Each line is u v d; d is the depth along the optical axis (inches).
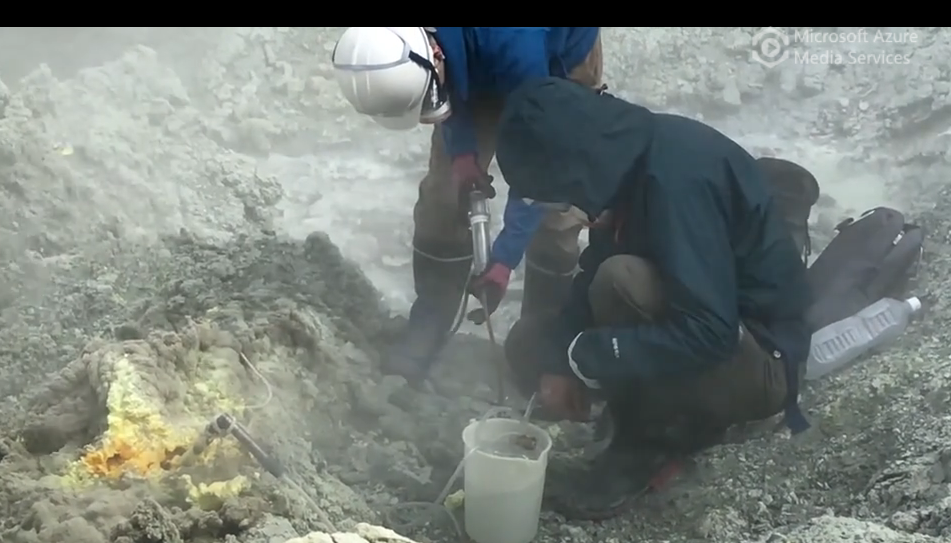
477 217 129.5
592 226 116.3
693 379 108.8
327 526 100.7
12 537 95.0
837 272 131.7
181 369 118.0
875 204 187.5
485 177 131.3
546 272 146.3
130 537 93.5
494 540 107.4
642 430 115.1
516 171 105.2
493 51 124.4
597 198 103.0
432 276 143.6
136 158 187.2
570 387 119.1
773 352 110.3
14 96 184.7
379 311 148.3
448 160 136.1
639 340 105.1
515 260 130.0
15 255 160.4
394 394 130.9
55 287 155.9
